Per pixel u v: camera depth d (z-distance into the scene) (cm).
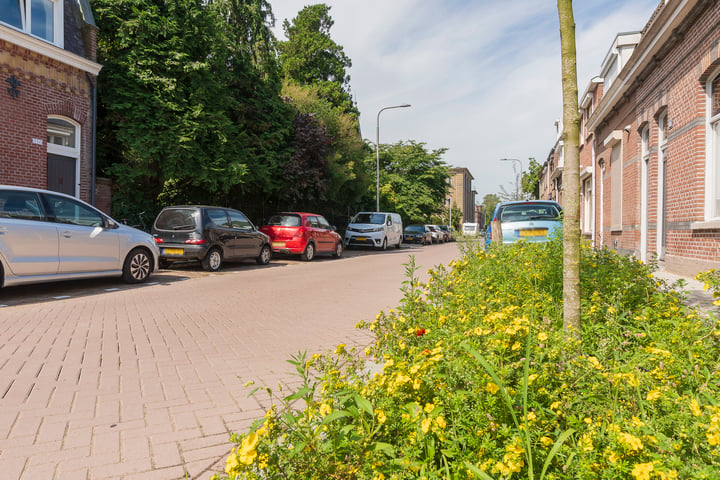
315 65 3647
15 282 711
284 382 386
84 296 783
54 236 762
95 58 1345
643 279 463
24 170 1148
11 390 359
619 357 278
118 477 245
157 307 704
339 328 581
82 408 330
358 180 2688
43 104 1189
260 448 172
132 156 1347
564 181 343
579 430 199
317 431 189
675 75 955
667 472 155
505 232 977
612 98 1448
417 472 179
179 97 1396
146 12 1355
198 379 392
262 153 1816
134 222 1488
